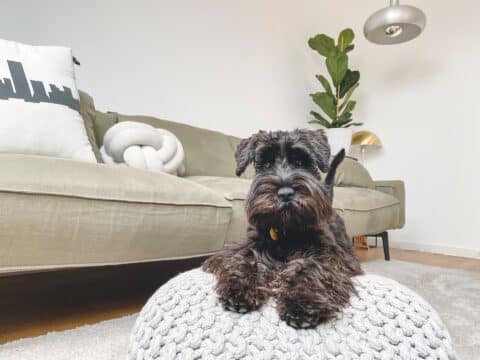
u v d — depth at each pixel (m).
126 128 1.94
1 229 1.04
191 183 1.59
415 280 2.31
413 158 3.94
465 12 3.62
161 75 2.94
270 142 1.25
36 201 1.10
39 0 2.30
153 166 1.89
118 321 1.46
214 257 1.14
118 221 1.28
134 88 2.77
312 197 1.07
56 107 1.53
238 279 0.89
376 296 0.91
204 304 0.89
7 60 1.46
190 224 1.49
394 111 4.09
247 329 0.80
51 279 2.27
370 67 4.27
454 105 3.67
